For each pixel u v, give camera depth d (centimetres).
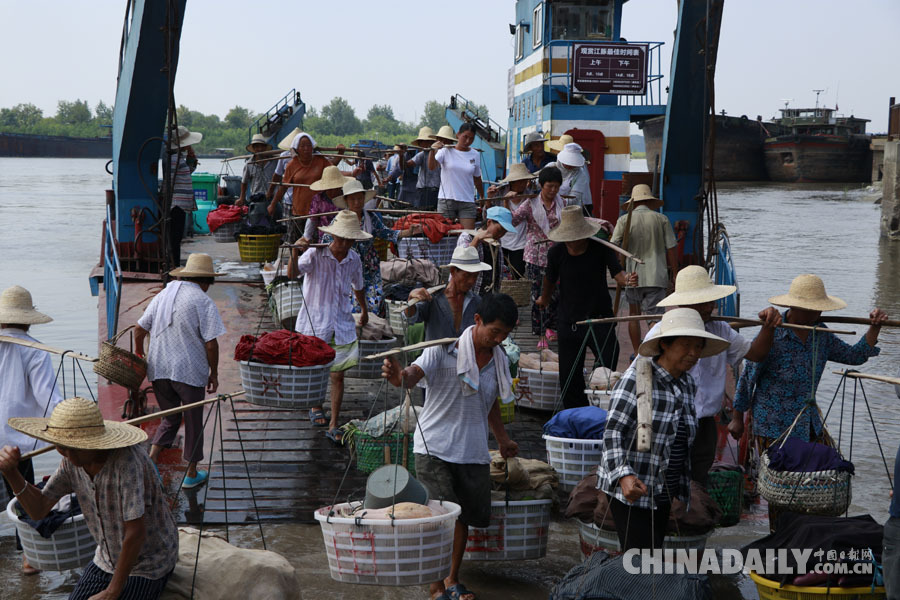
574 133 1791
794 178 7225
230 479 670
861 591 425
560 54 1855
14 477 416
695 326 424
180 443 738
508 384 511
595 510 490
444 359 496
